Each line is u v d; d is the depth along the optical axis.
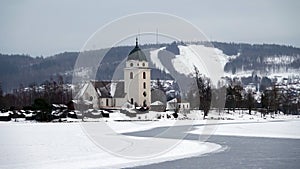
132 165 46.12
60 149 54.16
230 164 48.66
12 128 88.44
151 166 46.28
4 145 57.84
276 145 67.56
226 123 122.38
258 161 51.03
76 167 43.00
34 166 42.44
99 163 45.69
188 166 46.88
